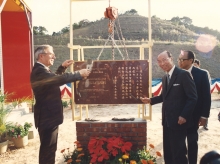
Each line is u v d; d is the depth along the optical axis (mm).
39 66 3029
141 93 3480
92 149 3311
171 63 3184
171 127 3113
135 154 3326
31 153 4926
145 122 3506
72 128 6801
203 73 3508
